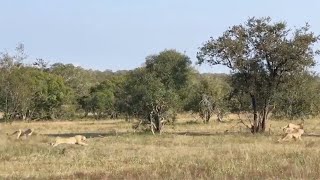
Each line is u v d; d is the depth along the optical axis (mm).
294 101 47594
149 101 48000
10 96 70812
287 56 43906
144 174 15508
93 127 63250
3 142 29453
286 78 45719
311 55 44844
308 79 47312
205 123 68438
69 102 93000
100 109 97312
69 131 55250
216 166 16438
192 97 66875
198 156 21484
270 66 45406
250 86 45531
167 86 53219
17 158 22188
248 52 45656
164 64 53156
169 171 15898
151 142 32406
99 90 102562
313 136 38000
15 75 71188
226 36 45688
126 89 50969
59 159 21578
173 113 49156
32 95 80875
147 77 49656
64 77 110938
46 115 90188
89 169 17875
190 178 14273
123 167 18156
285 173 14711
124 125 66438
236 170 15328
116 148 27469
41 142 32500
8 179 15297
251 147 25625
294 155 20172
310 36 44188
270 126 48938
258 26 44906
